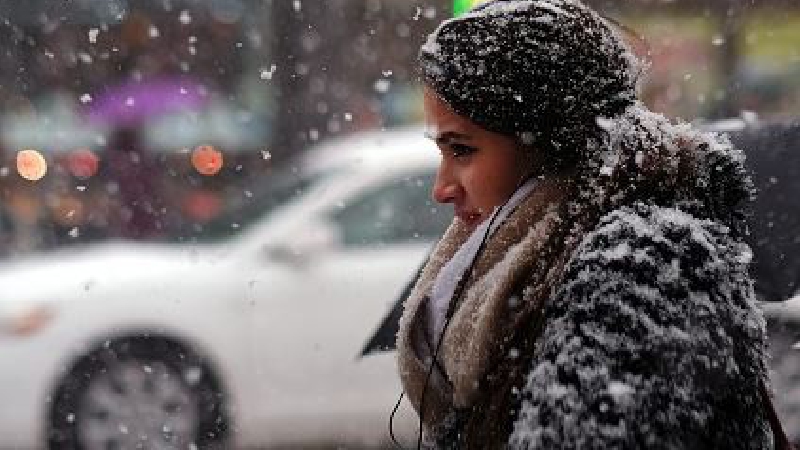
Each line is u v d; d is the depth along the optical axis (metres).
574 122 1.35
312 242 6.11
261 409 6.10
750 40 12.10
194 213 11.97
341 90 12.34
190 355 6.14
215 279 6.20
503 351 1.30
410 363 1.48
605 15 1.51
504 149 1.38
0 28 13.43
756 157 2.21
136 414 6.16
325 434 6.11
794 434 1.92
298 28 12.32
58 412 6.15
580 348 1.16
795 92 13.38
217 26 13.37
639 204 1.27
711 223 1.28
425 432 1.46
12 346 6.15
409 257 6.14
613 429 1.11
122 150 12.15
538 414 1.16
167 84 12.79
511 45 1.33
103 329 6.17
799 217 2.07
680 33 10.25
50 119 13.04
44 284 6.28
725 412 1.16
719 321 1.18
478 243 1.43
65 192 11.79
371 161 6.38
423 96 1.44
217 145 13.48
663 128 1.36
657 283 1.18
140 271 6.31
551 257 1.30
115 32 12.74
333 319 6.08
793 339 2.00
